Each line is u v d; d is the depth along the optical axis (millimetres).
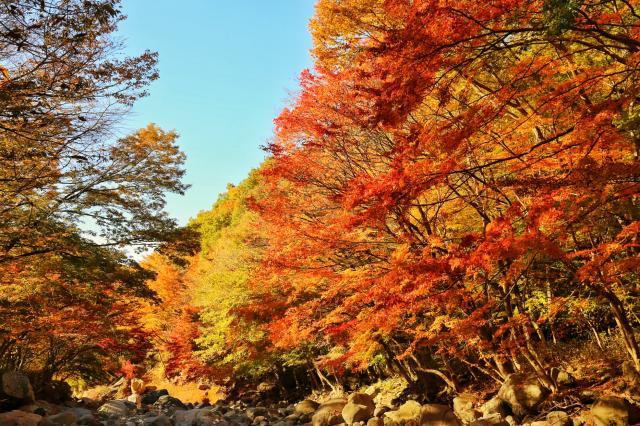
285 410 14992
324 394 22453
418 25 4574
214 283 21188
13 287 12594
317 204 10367
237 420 13633
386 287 6199
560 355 11648
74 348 16500
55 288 13055
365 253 9859
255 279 11750
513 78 5820
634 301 10242
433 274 5711
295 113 9617
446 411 8688
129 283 14664
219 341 19828
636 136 6395
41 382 15742
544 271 8750
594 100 7746
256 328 17016
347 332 10141
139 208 13859
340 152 9719
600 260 5758
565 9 4066
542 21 4500
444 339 8820
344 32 8430
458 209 9383
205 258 37406
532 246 5082
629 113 6508
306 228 9820
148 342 17953
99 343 15641
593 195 5660
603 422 7355
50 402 15250
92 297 14578
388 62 5008
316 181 10016
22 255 12578
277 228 10898
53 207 12508
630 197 6012
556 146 5938
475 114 5531
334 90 8953
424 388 14445
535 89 5668
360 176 7316
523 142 6879
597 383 9312
